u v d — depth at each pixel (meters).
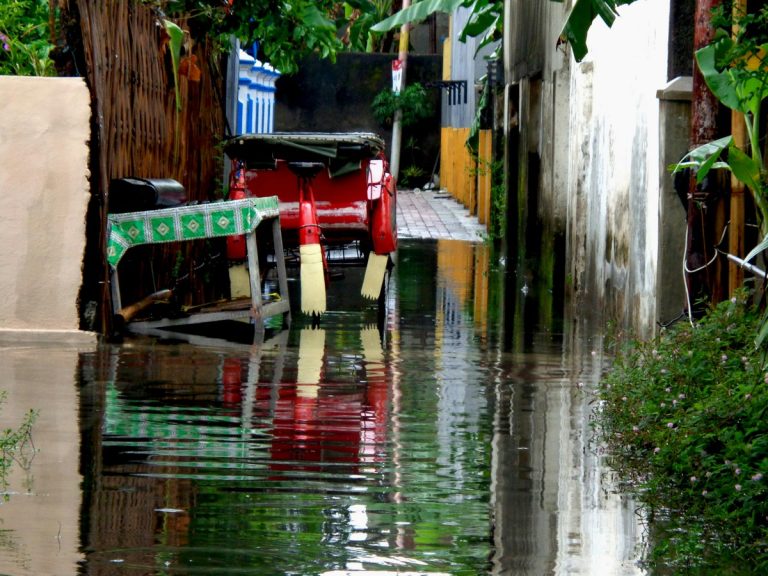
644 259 24.81
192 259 31.34
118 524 11.41
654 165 23.89
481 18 56.81
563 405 17.98
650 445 15.02
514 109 49.34
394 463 14.15
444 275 41.19
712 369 15.34
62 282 23.28
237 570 10.21
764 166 19.66
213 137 35.84
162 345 23.33
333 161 29.83
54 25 23.62
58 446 14.46
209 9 31.00
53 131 23.22
